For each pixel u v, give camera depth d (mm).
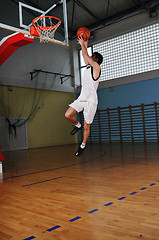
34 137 12000
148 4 10578
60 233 1791
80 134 14414
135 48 11531
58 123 13305
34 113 12102
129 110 11930
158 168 4422
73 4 10734
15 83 11164
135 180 3537
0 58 4883
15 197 2984
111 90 12648
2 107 10719
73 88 14023
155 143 10359
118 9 11312
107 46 12633
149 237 1638
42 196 2953
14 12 9680
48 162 6184
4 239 1739
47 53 12711
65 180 3844
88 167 4996
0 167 4949
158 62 10836
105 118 12930
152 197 2617
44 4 10492
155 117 11117
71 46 13953
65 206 2482
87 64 2564
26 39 4227
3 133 10695
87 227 1878
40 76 12289
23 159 7141
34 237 1744
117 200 2578
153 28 10852
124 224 1895
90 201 2607
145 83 11375
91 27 12516
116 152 7609
